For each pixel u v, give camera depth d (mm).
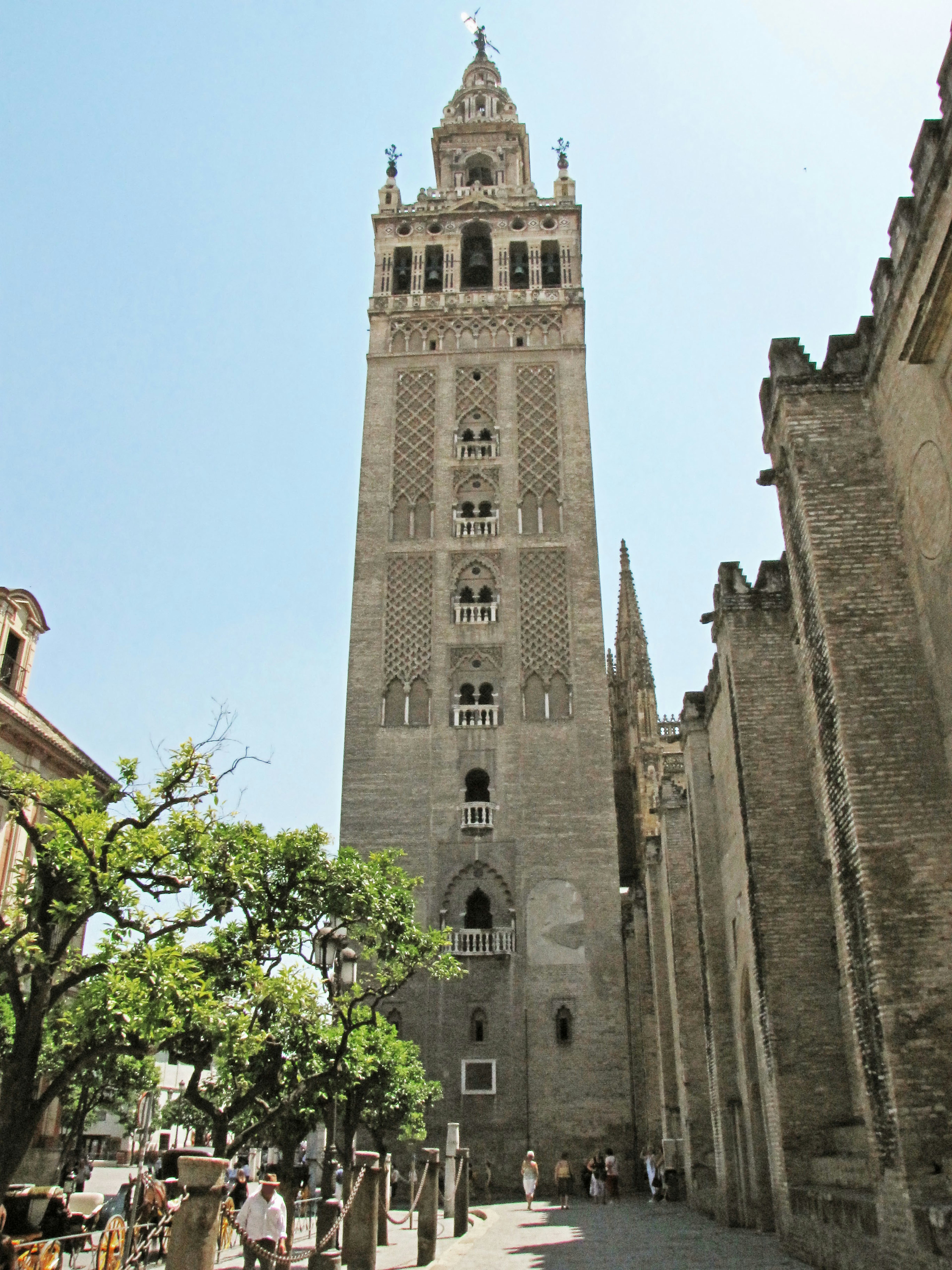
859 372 21328
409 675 58344
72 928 18656
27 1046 17469
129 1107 58406
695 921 41031
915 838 17906
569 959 51125
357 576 61125
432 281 72250
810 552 20250
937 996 17000
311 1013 24516
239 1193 30641
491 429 65438
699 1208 36812
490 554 61594
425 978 50625
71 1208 27047
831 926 25562
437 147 83188
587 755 55719
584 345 67750
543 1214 39031
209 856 23109
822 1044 24516
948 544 17797
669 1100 45781
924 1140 16188
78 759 40969
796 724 27641
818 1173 23297
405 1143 47844
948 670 18062
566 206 72250
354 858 27516
